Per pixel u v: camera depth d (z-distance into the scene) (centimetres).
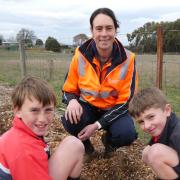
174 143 100
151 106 101
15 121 93
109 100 132
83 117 132
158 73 233
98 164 131
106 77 129
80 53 132
